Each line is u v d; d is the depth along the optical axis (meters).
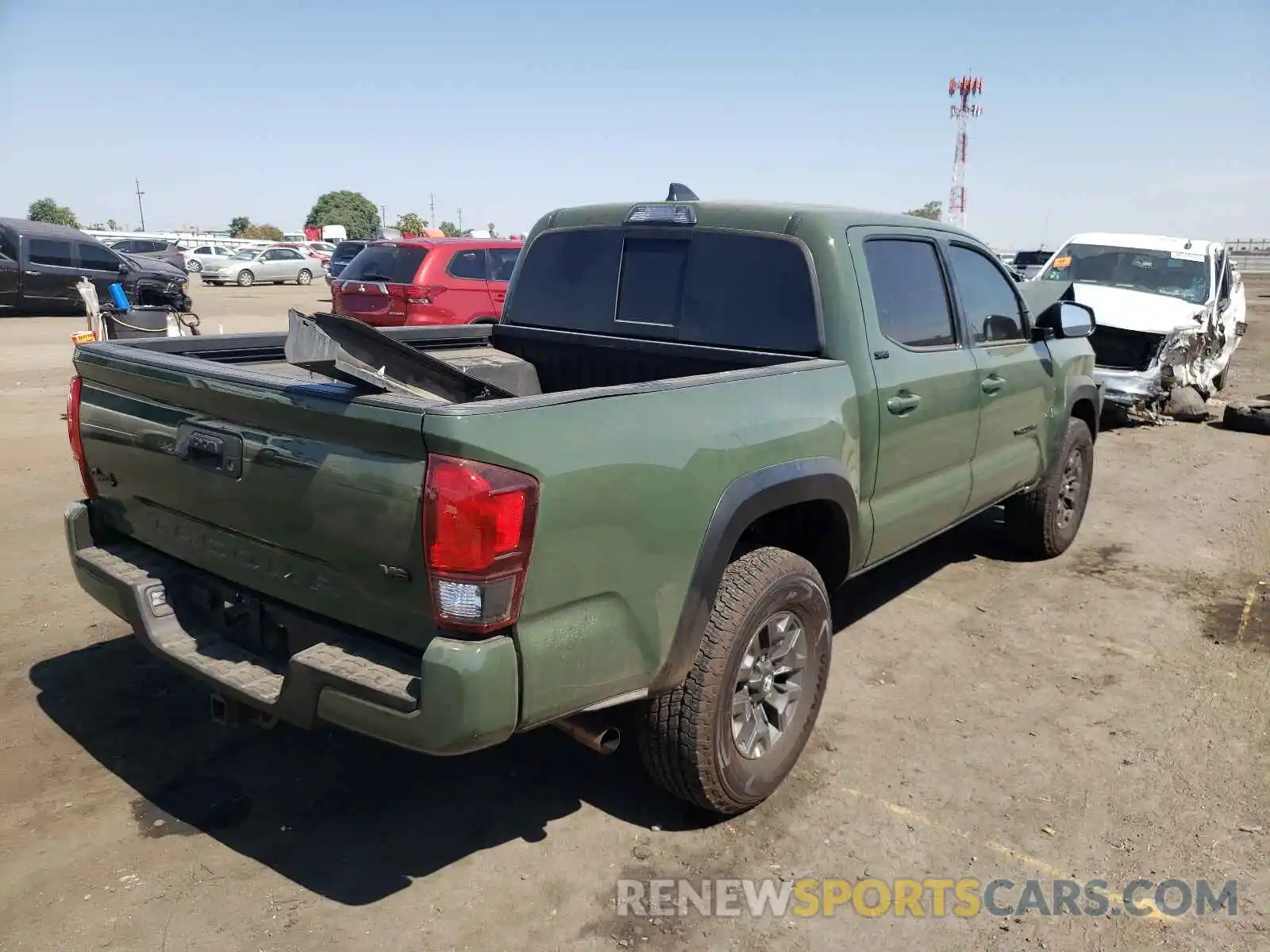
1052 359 5.25
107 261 20.45
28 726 3.66
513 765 3.52
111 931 2.60
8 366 12.68
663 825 3.18
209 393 2.74
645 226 4.17
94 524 3.41
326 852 2.98
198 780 3.35
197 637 3.00
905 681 4.27
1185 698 4.14
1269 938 2.71
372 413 2.32
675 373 4.02
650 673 2.75
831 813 3.26
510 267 11.87
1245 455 9.14
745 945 2.65
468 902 2.78
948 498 4.37
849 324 3.62
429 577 2.30
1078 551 6.12
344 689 2.41
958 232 4.53
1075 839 3.14
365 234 102.12
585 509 2.46
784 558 3.17
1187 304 10.52
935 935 2.71
